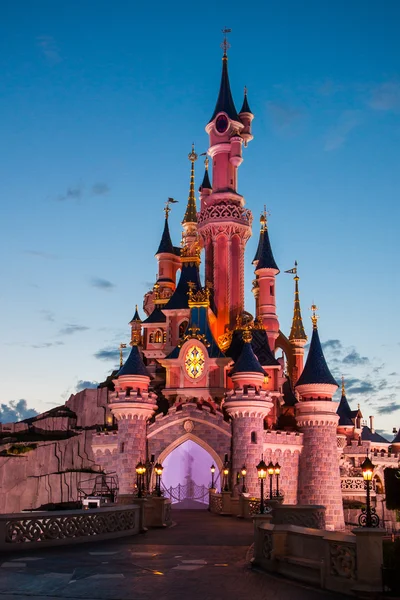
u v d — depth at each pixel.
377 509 81.25
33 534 25.98
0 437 84.44
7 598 16.83
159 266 100.75
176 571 21.03
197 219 93.19
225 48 97.94
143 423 69.88
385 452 98.88
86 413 85.44
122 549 26.27
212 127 93.19
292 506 30.19
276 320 89.75
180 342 77.44
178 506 68.31
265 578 19.91
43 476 76.00
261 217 94.94
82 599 16.78
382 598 16.70
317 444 72.94
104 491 70.19
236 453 66.62
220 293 88.06
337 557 18.17
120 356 97.31
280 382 85.25
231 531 35.91
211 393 74.56
